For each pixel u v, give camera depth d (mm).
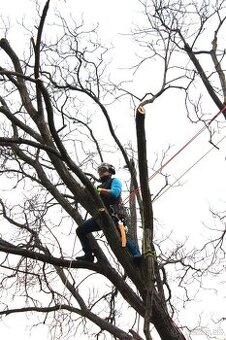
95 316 11148
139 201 10305
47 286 10609
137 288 9164
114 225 9109
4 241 9617
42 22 8594
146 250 9117
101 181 9586
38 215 10594
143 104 8844
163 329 9305
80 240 9453
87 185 8859
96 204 8992
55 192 10586
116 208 9203
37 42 8586
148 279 8977
